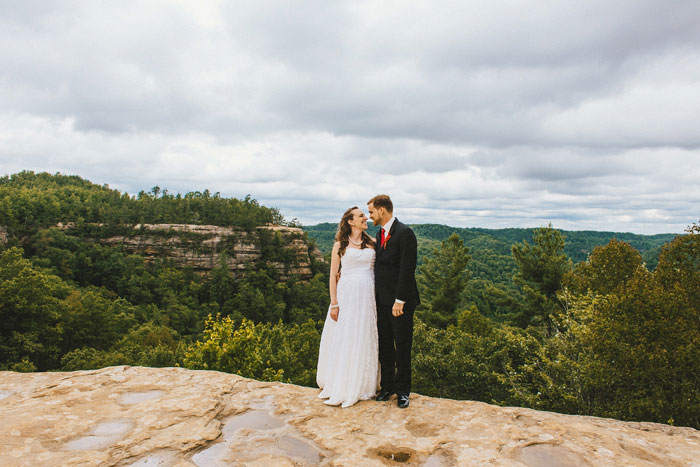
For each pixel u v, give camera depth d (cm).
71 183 16912
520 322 3238
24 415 282
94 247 9738
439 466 233
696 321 1291
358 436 272
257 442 259
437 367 1952
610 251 2222
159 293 8625
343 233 364
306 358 2584
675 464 240
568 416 322
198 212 12081
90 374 389
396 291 338
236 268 10569
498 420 304
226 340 1727
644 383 1198
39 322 3516
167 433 263
